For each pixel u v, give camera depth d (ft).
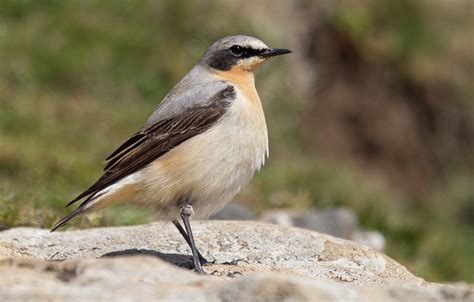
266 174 55.77
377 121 75.72
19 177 46.57
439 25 81.10
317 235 29.78
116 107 61.21
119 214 36.50
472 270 52.60
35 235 30.01
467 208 72.08
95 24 66.08
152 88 64.28
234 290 17.56
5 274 19.19
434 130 77.66
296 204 50.57
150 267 19.42
